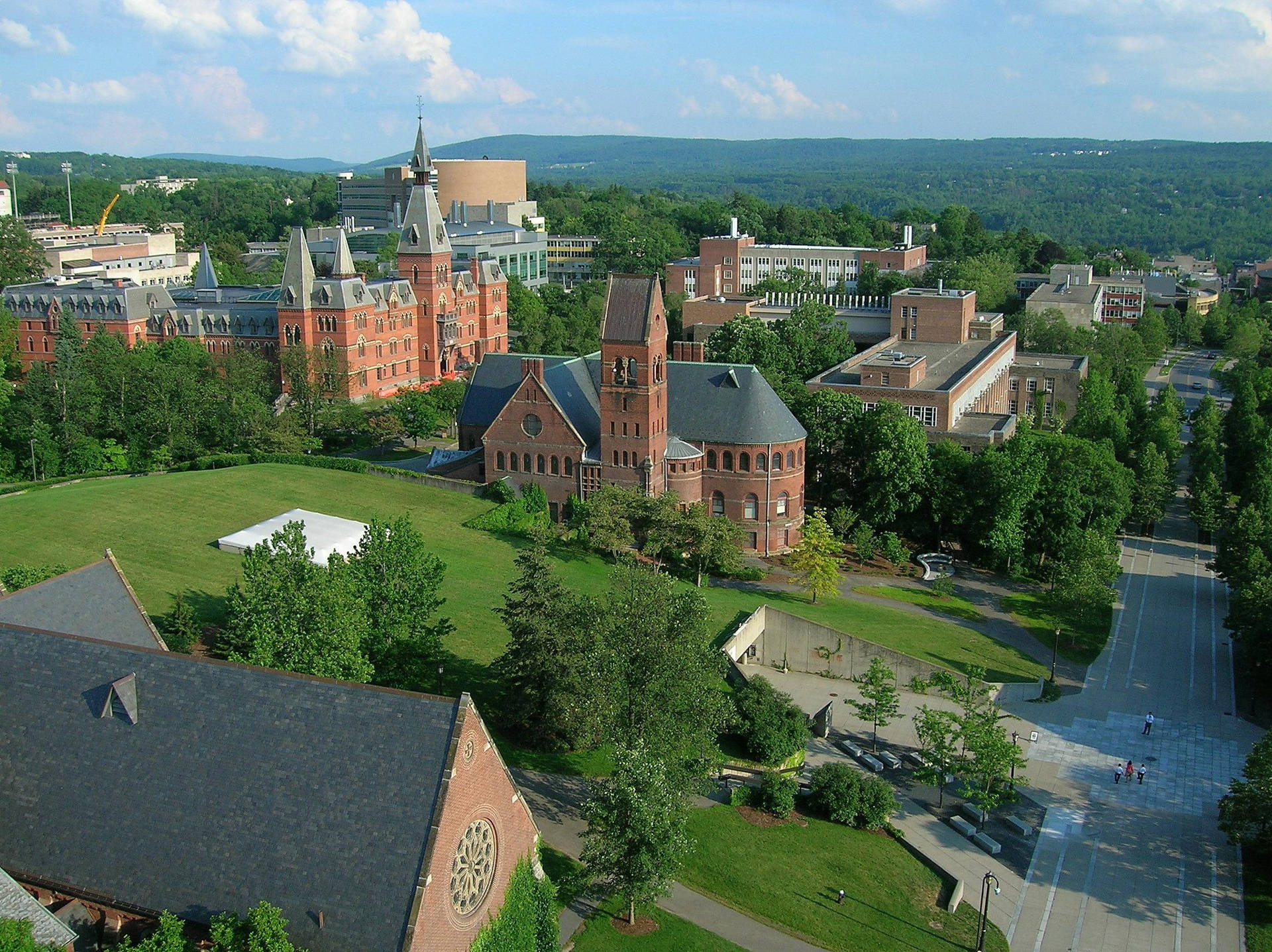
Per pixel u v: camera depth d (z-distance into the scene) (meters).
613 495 117.62
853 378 169.50
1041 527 131.62
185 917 44.28
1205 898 70.00
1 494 125.19
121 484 122.62
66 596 61.81
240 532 107.44
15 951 39.19
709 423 129.62
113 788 47.50
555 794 70.88
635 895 57.28
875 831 74.50
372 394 187.62
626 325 120.38
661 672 67.69
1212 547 145.00
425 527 119.19
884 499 133.50
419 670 77.19
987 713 82.12
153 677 49.41
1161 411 182.62
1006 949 63.31
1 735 49.66
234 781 46.38
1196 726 94.38
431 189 199.62
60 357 147.62
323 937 42.72
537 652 74.75
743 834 70.38
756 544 130.12
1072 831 77.38
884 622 109.88
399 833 43.88
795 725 83.00
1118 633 114.81
